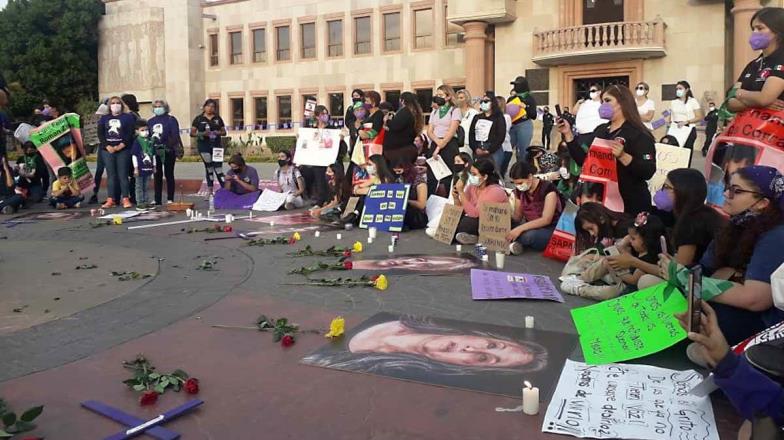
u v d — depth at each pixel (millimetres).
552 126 23375
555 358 4043
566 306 5246
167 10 41969
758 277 3506
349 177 10688
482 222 7746
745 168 3617
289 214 11609
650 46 25656
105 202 13555
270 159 32125
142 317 5148
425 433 3158
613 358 3945
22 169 13633
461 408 3410
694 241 4500
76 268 7082
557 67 28203
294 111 39562
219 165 15219
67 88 43938
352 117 12891
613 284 5457
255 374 3936
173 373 3857
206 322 4980
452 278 6262
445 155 10727
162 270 6879
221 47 41656
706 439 3004
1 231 10164
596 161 6582
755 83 5543
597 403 3381
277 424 3295
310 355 4211
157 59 42406
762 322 3645
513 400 3488
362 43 37125
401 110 10031
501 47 29312
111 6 43594
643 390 3504
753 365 2533
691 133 10602
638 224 5148
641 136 6379
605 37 26312
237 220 10844
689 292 2551
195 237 9031
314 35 38625
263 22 40094
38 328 4918
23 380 3926
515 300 5438
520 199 7953
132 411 3484
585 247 6246
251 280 6293
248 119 41188
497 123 10383
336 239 8695
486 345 4309
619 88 6457
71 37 43375
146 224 10492
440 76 34781
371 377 3842
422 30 35219
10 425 3146
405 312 5117
